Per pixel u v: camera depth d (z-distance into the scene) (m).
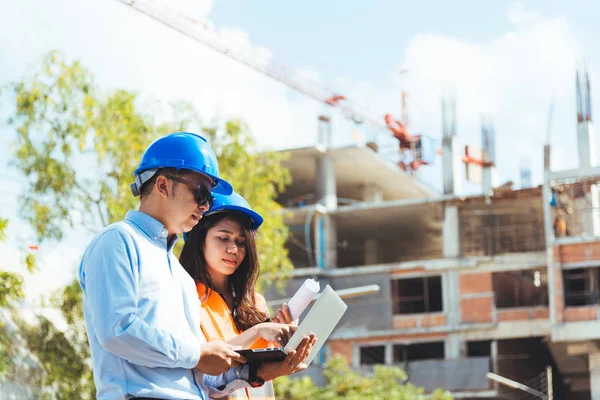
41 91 17.59
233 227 4.56
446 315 32.88
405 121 52.59
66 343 16.02
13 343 15.04
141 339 3.21
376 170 37.47
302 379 27.47
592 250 31.16
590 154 32.56
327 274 34.31
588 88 32.84
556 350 32.03
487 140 38.06
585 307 30.72
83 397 16.16
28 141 17.28
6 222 13.12
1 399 14.23
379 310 33.50
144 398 3.29
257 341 4.53
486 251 36.34
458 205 33.91
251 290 4.63
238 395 4.26
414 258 39.75
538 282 35.03
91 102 17.88
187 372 3.44
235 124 19.94
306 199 38.22
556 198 32.78
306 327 3.73
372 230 37.47
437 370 31.66
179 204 3.54
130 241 3.38
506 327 32.12
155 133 19.05
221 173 19.77
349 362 33.34
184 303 3.54
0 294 14.04
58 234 16.95
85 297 3.40
